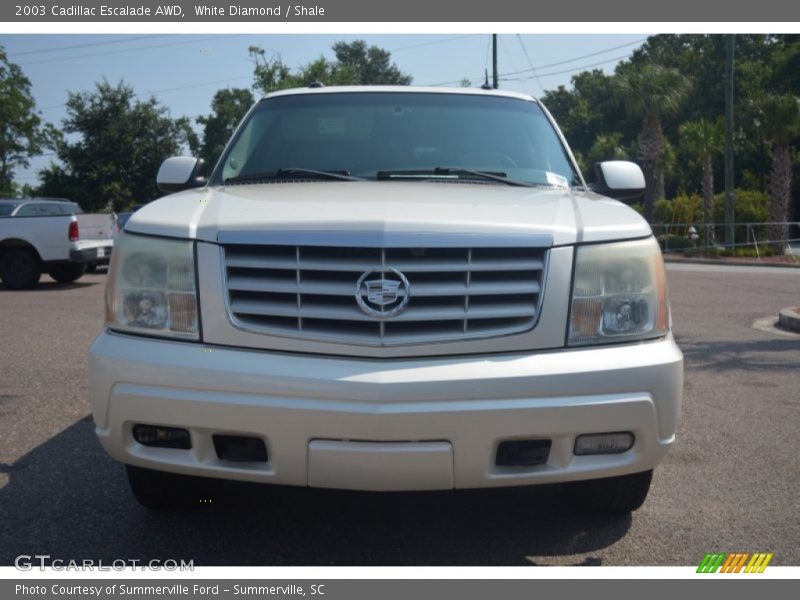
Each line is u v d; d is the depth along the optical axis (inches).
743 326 410.3
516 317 128.2
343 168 176.2
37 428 211.0
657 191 1386.6
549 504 163.3
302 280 127.2
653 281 135.0
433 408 121.0
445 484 124.3
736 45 2148.1
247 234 129.0
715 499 166.4
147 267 132.6
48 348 324.5
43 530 147.9
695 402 246.1
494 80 1320.1
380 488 124.3
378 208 134.3
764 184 1908.2
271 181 172.1
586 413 124.5
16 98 2267.5
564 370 124.9
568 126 2694.4
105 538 145.0
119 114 2206.0
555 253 130.3
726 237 1170.6
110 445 131.4
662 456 132.5
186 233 132.2
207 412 124.0
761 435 211.0
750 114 1259.8
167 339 129.9
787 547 144.2
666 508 161.6
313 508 160.4
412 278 126.3
